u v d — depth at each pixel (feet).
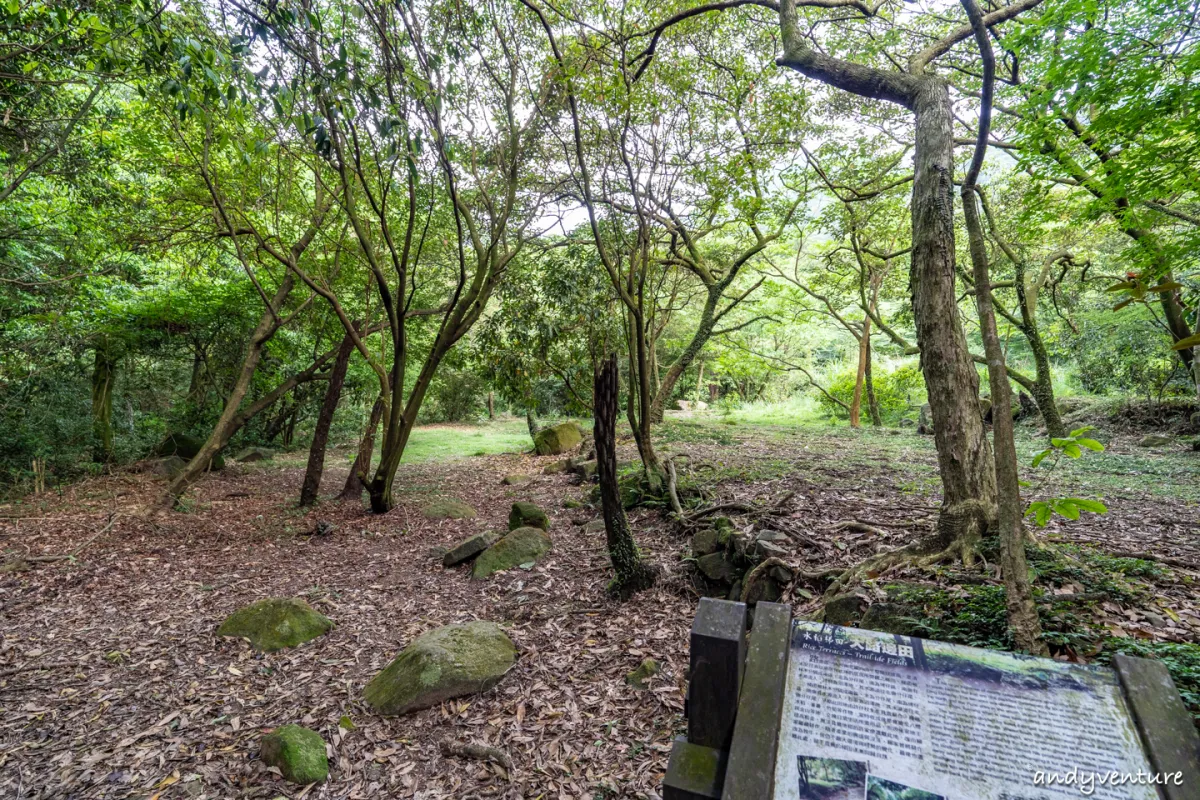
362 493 34.78
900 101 13.41
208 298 39.63
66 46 20.98
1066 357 53.11
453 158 19.88
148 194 31.63
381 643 15.47
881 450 35.22
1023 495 21.07
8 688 13.67
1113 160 19.83
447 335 29.19
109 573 21.76
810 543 15.58
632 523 22.16
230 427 32.81
